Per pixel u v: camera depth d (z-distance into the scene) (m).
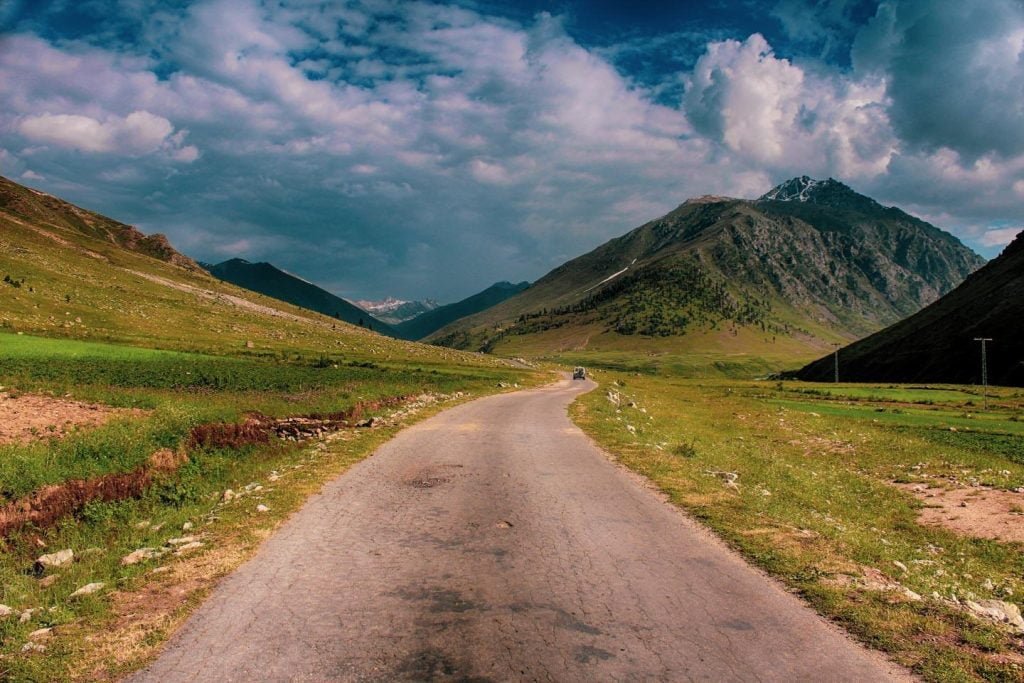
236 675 6.05
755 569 9.28
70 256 137.88
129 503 13.72
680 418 46.03
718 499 13.83
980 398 74.88
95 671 6.18
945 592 9.31
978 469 27.08
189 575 8.80
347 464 17.47
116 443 15.47
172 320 101.69
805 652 6.60
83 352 45.66
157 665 6.27
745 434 39.97
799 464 28.30
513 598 8.03
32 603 8.21
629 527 11.48
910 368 145.50
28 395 21.84
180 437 17.80
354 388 40.50
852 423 46.78
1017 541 16.22
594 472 16.97
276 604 7.80
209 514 12.42
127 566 9.35
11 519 11.49
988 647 6.78
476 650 6.58
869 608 7.74
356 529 11.15
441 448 20.77
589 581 8.66
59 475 13.16
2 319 65.50
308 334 125.44
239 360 58.69
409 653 6.51
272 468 17.59
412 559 9.55
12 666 6.21
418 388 48.06
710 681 5.96
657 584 8.57
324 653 6.50
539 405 41.03
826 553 10.04
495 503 13.19
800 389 96.38
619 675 6.06
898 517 19.16
